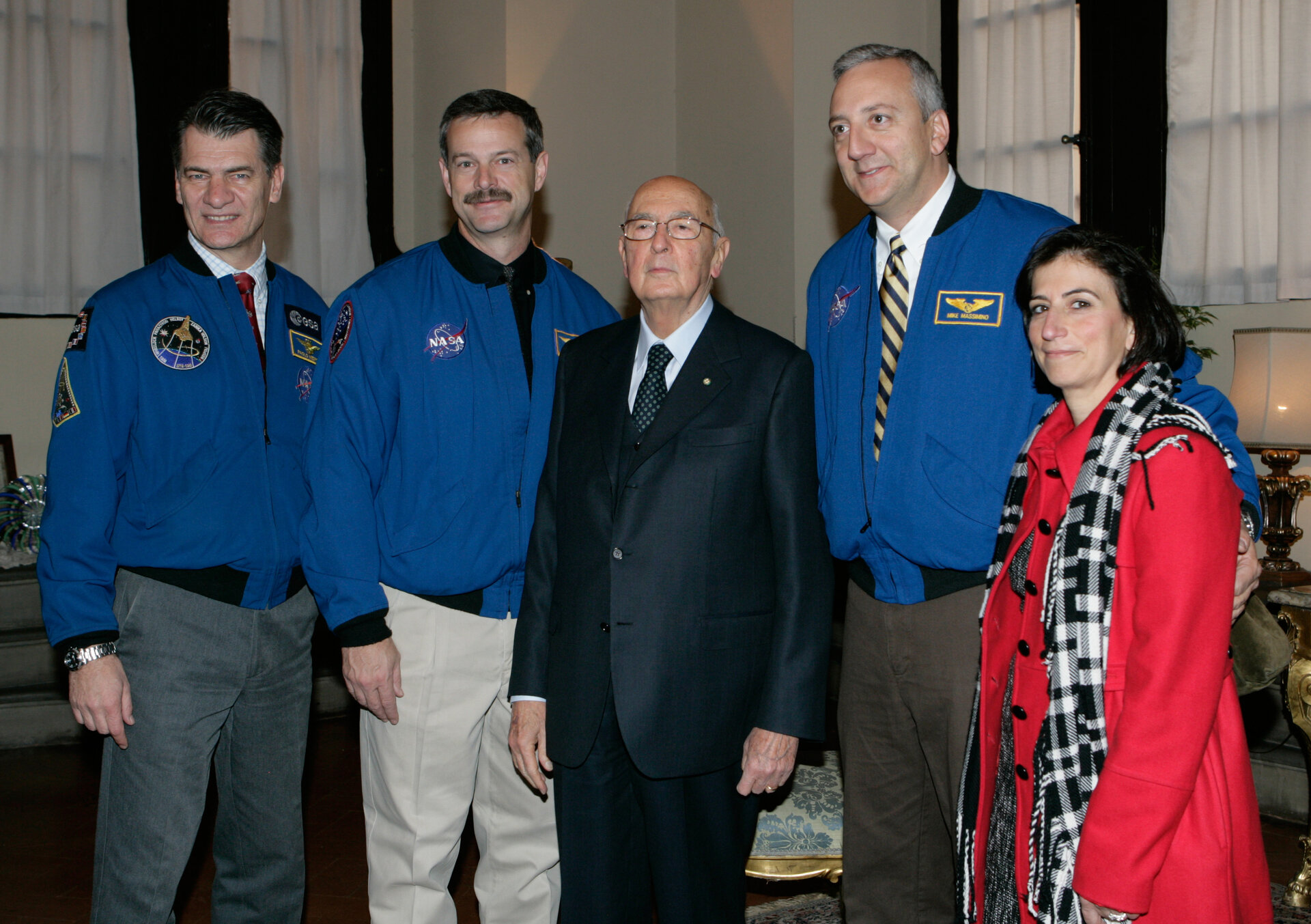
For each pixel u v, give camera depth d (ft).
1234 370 11.00
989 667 5.32
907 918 6.66
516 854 7.06
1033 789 4.86
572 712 5.99
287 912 7.02
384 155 17.43
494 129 6.73
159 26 15.81
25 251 15.19
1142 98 13.07
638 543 5.89
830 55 14.80
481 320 6.84
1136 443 4.66
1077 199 13.75
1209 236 12.17
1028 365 5.90
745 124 15.70
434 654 6.64
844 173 6.37
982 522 5.89
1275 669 5.73
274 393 6.83
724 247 6.24
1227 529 4.49
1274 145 11.69
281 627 6.78
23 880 9.94
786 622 5.86
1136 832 4.37
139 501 6.40
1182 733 4.36
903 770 6.52
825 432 6.64
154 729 6.29
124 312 6.40
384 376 6.65
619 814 6.15
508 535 6.72
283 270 7.34
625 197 16.99
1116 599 4.66
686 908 5.98
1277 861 10.13
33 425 15.65
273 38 16.40
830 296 6.84
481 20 16.14
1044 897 4.69
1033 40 13.76
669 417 5.95
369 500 6.54
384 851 6.72
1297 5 11.26
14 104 15.02
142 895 6.28
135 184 15.83
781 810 8.11
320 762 13.14
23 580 14.20
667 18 17.24
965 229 6.20
